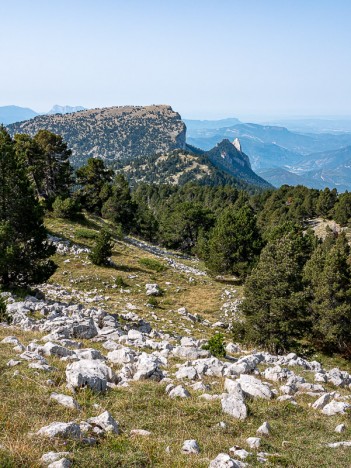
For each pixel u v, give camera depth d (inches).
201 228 4133.9
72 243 2527.1
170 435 437.4
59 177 3270.2
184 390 565.3
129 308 1651.1
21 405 427.8
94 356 697.0
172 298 2070.6
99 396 510.0
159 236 4517.7
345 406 597.0
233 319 1855.3
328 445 467.2
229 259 2625.5
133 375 640.4
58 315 1066.7
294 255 1476.4
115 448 372.5
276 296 1403.8
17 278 1363.2
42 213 1412.4
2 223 1270.9
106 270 2262.6
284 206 5757.9
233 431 471.2
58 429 363.9
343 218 5019.7
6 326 893.2
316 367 1040.8
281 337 1432.1
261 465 386.3
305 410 582.9
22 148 2844.5
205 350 911.7
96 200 3863.2
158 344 945.5
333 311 1555.1
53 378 530.9
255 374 783.1
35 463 312.2
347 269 1610.5
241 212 2755.9
